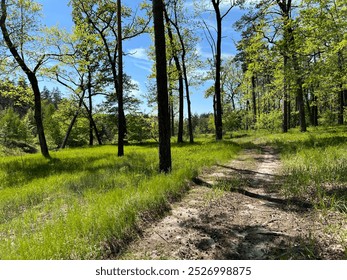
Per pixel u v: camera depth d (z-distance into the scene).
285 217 5.14
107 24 27.78
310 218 4.99
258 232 4.60
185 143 23.45
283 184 7.13
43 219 5.80
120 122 16.30
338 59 16.27
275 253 3.95
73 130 40.47
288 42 15.70
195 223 5.11
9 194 8.45
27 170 12.77
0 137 31.34
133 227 4.82
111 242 4.31
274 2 19.05
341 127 25.22
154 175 8.30
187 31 24.83
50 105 63.47
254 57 19.42
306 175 7.14
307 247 3.98
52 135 47.91
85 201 6.56
